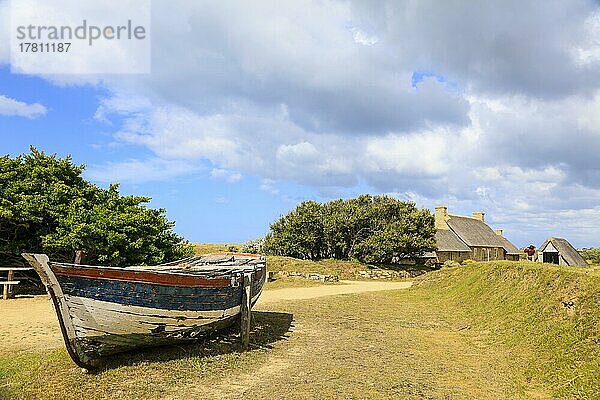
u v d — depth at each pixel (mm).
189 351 11039
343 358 11594
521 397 9258
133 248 21688
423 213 45375
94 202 23484
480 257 54750
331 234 45188
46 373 9109
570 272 14859
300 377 9945
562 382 9672
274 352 11898
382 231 44438
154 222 24062
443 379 10211
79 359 9039
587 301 12500
